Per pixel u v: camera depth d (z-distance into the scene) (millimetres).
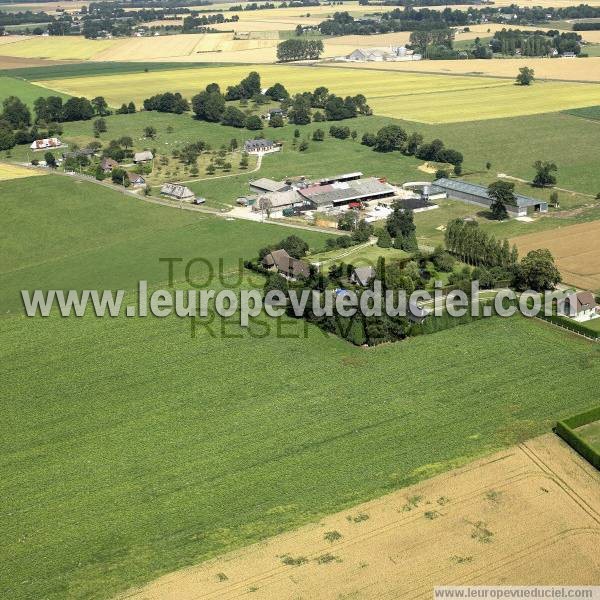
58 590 88750
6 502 104375
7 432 120688
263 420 121188
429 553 92438
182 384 132750
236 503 102188
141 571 91000
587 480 105500
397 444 113812
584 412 117312
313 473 107875
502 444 113250
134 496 104562
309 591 87125
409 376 133125
